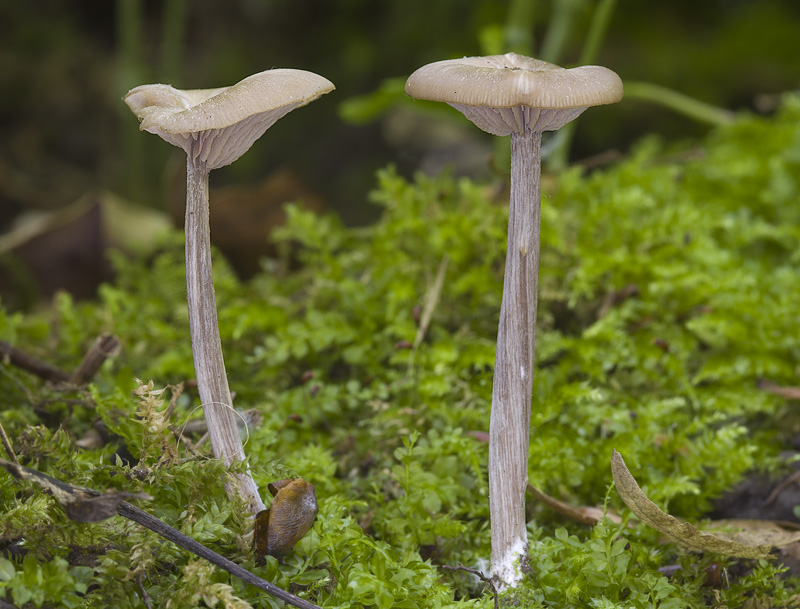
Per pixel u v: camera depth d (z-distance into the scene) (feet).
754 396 1.40
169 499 1.23
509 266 1.21
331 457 1.36
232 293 1.55
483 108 1.20
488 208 1.53
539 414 1.34
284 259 1.69
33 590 1.16
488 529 1.30
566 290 1.49
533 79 1.17
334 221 1.61
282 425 1.36
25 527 1.19
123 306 1.61
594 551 1.23
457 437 1.32
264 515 1.20
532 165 1.21
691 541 1.23
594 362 1.41
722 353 1.45
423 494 1.28
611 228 1.52
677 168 1.85
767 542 1.28
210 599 1.17
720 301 1.48
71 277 1.89
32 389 1.38
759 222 1.65
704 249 1.52
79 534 1.19
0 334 1.45
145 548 1.19
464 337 1.44
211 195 1.75
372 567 1.22
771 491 1.35
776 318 1.45
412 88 1.19
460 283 1.46
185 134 1.19
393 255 1.50
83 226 1.86
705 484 1.34
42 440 1.23
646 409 1.36
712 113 1.99
